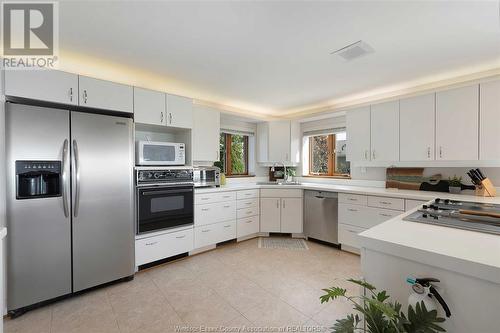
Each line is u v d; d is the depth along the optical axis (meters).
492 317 0.73
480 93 2.43
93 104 2.29
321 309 1.95
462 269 0.77
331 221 3.39
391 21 1.68
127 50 2.12
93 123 2.21
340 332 0.79
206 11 1.58
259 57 2.26
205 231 3.19
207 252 3.21
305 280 2.43
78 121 2.13
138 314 1.89
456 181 2.76
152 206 2.67
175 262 2.89
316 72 2.62
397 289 0.94
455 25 1.73
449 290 0.81
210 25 1.74
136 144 2.74
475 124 2.46
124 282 2.40
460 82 2.73
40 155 1.94
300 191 3.74
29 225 1.90
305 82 2.93
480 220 1.28
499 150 2.33
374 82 2.93
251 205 3.74
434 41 1.96
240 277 2.50
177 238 2.91
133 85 2.84
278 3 1.50
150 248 2.67
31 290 1.90
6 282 1.81
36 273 1.93
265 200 3.84
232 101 3.79
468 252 0.82
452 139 2.59
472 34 1.85
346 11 1.57
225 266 2.77
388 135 3.06
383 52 2.15
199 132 3.36
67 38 1.91
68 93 2.14
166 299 2.10
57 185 2.05
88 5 1.51
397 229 1.13
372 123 3.21
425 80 2.86
